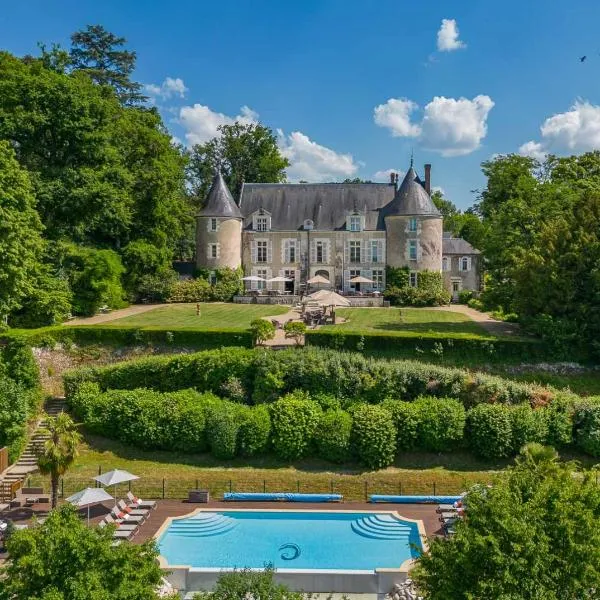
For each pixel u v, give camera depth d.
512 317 47.38
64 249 45.97
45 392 33.88
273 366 31.91
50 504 24.55
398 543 22.34
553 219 44.06
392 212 65.19
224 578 13.26
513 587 11.33
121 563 12.16
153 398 30.77
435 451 29.73
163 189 58.66
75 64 71.75
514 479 13.78
